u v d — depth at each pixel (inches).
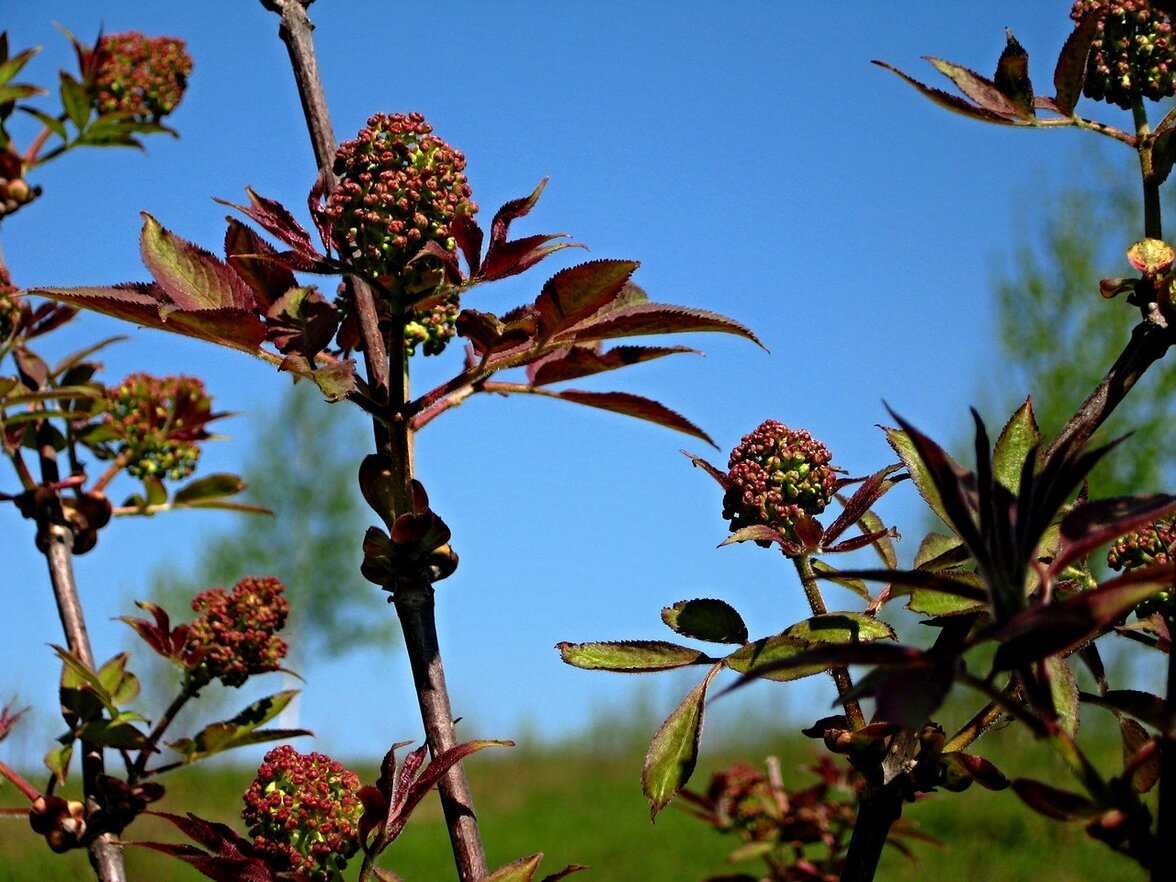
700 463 25.8
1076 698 22.1
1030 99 25.0
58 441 33.2
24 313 33.1
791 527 25.2
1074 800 19.1
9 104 35.0
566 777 250.2
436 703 24.3
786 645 23.7
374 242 23.9
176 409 33.3
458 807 24.2
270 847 25.5
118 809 30.1
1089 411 23.0
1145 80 24.6
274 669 31.6
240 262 24.9
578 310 24.4
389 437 24.3
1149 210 24.1
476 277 24.4
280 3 25.6
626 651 24.2
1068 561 19.3
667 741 23.6
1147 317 23.0
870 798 23.1
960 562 23.3
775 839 40.8
